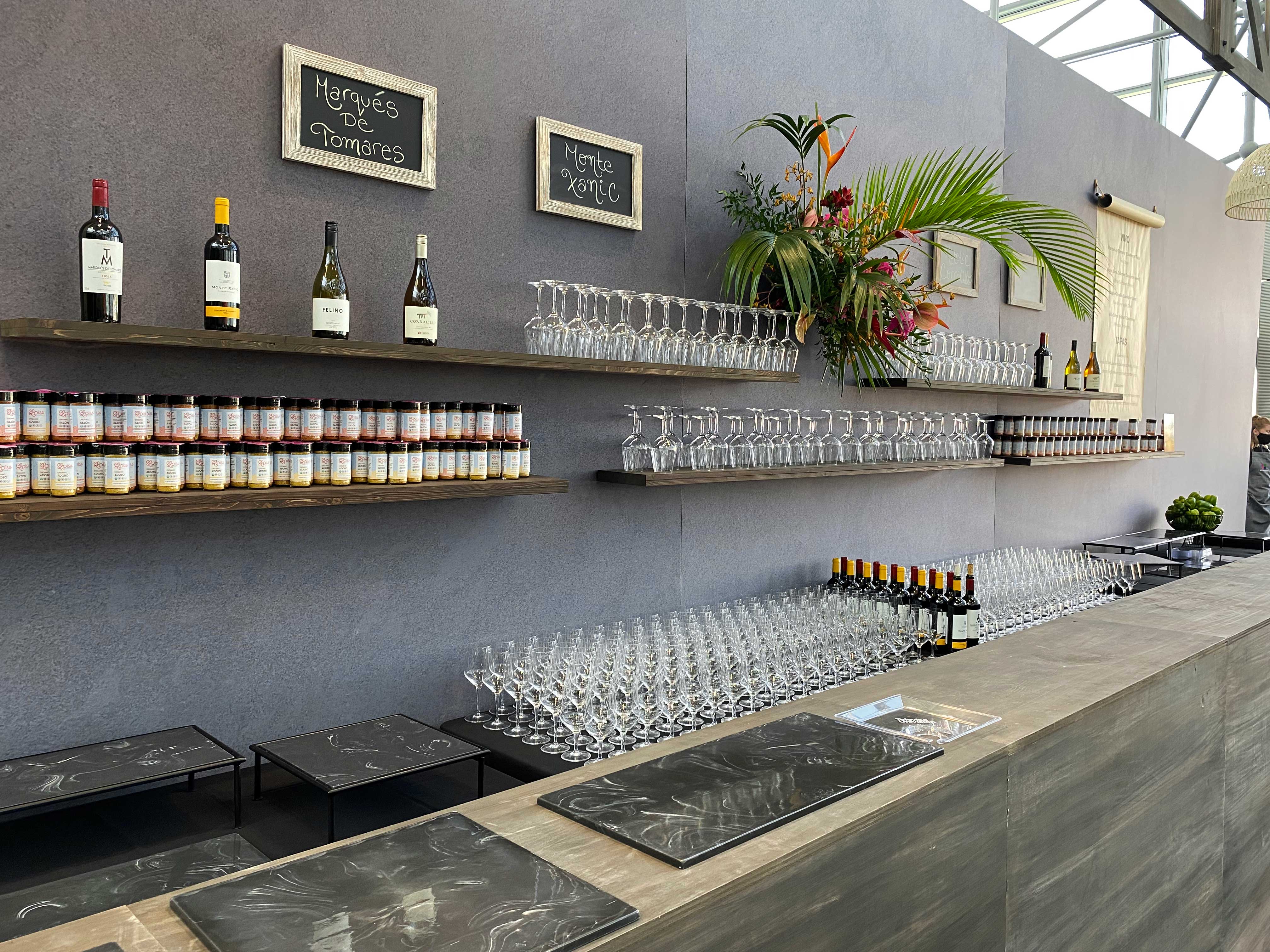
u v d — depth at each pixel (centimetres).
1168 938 236
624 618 309
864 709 194
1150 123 606
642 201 302
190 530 213
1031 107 493
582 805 142
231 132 214
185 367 210
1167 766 228
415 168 245
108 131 196
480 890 115
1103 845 204
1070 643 249
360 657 244
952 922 160
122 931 106
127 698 206
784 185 353
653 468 293
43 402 177
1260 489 866
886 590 351
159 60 202
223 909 109
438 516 258
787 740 173
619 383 302
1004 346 441
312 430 212
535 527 282
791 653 269
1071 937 196
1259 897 291
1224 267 721
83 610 199
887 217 348
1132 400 610
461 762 224
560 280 281
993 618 354
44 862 176
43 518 166
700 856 124
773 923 126
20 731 193
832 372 369
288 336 198
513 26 266
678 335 290
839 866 136
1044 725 182
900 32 402
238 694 223
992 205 363
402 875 119
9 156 184
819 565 382
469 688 268
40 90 187
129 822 195
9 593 190
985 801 166
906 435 383
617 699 228
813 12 361
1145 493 634
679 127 314
